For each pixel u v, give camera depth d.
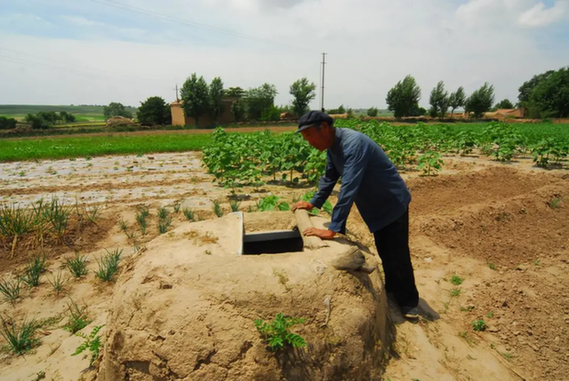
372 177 3.22
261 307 2.51
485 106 60.78
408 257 3.55
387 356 3.06
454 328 3.84
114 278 4.82
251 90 61.56
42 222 5.96
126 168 12.55
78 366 3.21
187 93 51.44
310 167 8.99
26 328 3.81
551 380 3.25
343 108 67.19
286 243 3.79
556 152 12.54
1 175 11.40
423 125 18.16
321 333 2.57
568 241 6.18
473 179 10.14
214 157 9.54
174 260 2.82
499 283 4.66
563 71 57.50
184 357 2.36
